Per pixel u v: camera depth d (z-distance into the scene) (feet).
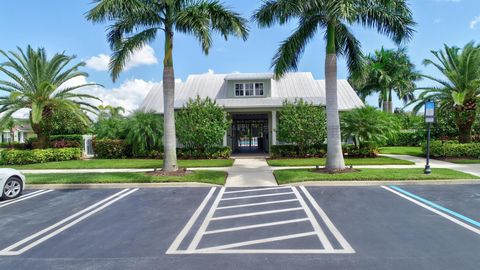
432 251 14.93
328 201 25.27
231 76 71.10
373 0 36.60
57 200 27.20
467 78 51.55
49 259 14.65
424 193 27.86
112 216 21.85
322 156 59.06
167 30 37.35
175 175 36.40
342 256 14.46
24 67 56.08
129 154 62.64
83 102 62.13
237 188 31.40
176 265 13.76
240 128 81.61
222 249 15.55
